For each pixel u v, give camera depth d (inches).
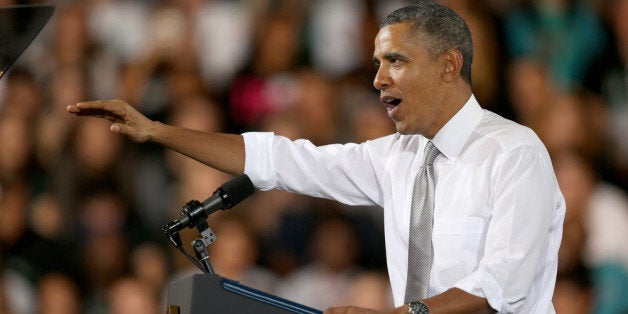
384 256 550.6
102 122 593.6
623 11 597.9
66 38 625.9
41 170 594.2
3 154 591.5
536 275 271.3
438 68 270.2
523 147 260.4
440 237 268.7
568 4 604.4
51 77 617.9
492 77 593.0
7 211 580.7
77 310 565.9
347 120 585.9
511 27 601.3
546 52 598.2
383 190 290.0
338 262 546.3
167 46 622.5
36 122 604.7
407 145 289.3
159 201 574.6
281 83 604.1
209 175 571.8
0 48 244.4
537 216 253.1
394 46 269.4
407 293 270.1
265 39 614.5
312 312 229.1
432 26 269.3
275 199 555.8
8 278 572.7
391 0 617.0
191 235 557.0
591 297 542.6
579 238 550.9
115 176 584.7
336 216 553.3
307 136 582.9
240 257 545.3
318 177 299.7
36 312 569.3
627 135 577.0
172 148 291.7
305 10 617.6
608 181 569.0
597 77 596.4
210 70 617.0
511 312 248.4
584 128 580.1
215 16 624.7
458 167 270.7
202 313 223.1
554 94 590.2
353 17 613.6
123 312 557.9
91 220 577.6
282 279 546.0
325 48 608.7
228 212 551.2
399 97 271.0
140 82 618.5
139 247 569.9
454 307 238.5
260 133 301.4
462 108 273.0
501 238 251.6
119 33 630.5
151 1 635.5
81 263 572.7
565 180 563.8
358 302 538.3
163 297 560.1
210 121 601.6
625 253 546.9
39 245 578.6
